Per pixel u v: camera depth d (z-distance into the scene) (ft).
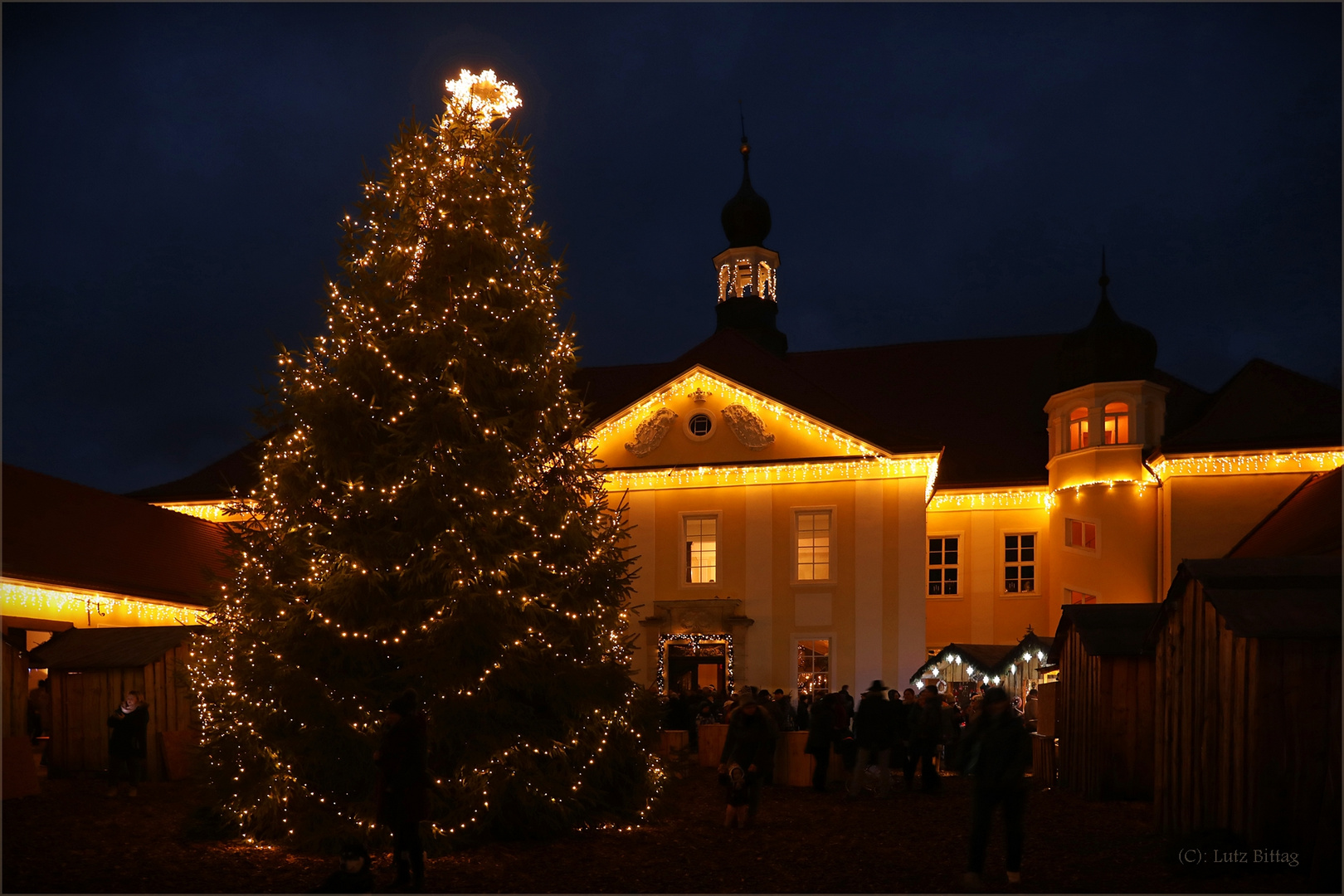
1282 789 35.22
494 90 51.72
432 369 47.47
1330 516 74.13
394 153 50.21
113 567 85.71
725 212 135.74
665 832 46.44
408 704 35.14
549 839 44.24
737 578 107.04
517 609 45.11
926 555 103.55
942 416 125.49
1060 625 63.31
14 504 84.07
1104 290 113.50
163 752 64.85
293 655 43.91
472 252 49.14
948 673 95.40
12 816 47.52
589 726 46.73
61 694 66.23
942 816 51.83
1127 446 108.58
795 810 54.65
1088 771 58.44
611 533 50.72
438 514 44.68
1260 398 106.52
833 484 106.52
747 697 49.26
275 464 47.06
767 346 131.64
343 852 34.30
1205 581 38.63
